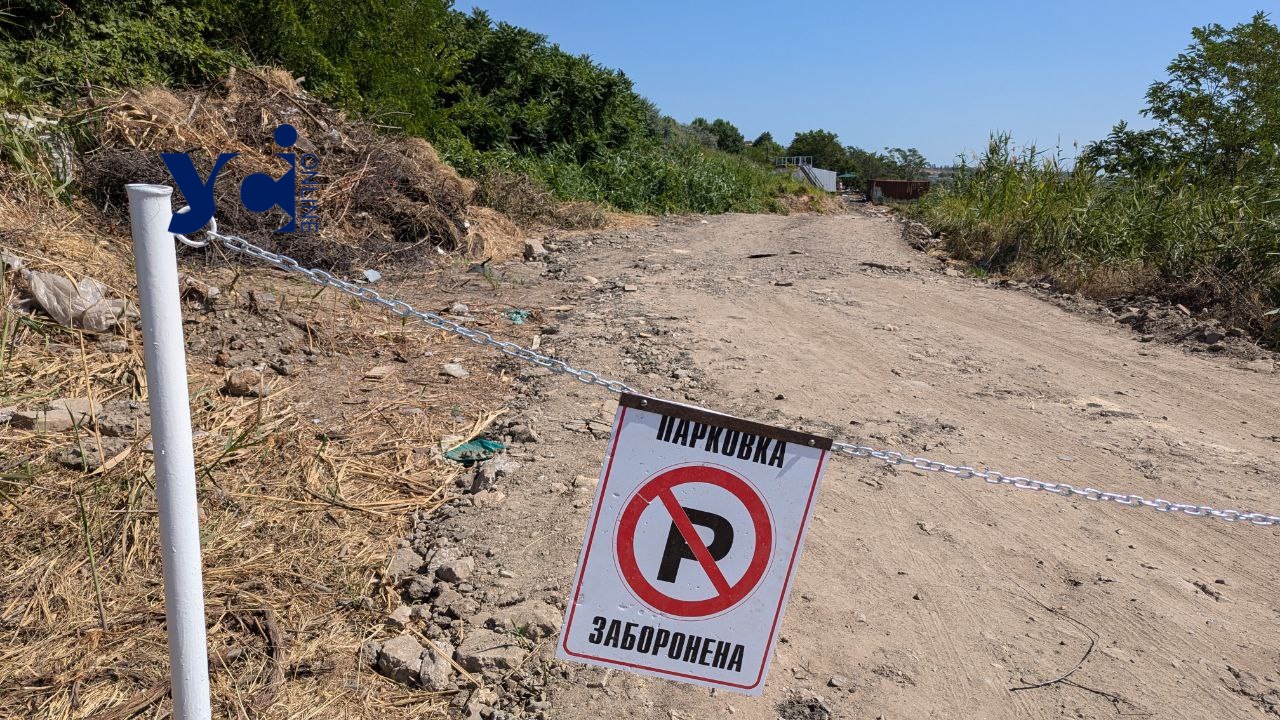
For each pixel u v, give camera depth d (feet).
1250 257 27.91
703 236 47.47
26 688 8.65
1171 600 11.50
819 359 21.83
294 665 9.37
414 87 50.26
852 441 16.30
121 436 13.47
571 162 67.92
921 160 289.33
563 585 10.91
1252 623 11.04
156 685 8.83
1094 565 12.34
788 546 7.31
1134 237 32.68
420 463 14.51
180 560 6.46
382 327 21.99
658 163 73.00
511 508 12.89
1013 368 21.95
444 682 9.31
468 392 18.12
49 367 15.42
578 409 17.13
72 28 30.53
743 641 7.41
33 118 24.76
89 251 20.22
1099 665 10.12
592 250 39.52
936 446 16.28
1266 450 16.84
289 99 33.96
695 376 19.77
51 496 11.71
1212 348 24.21
